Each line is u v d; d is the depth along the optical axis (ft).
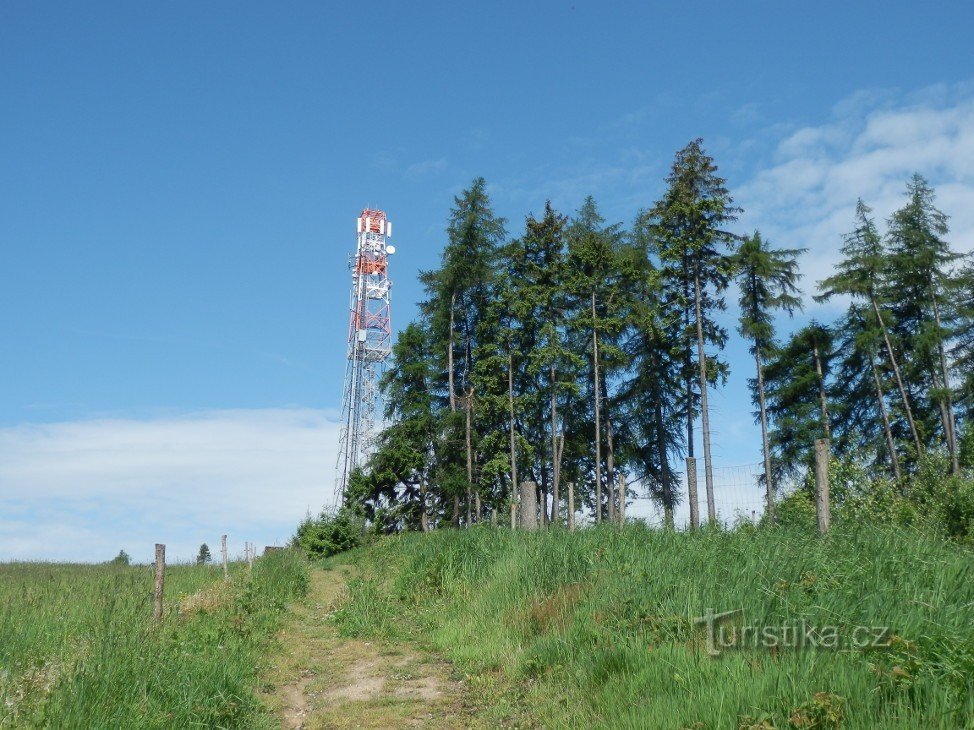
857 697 19.99
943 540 37.37
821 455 39.42
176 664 33.06
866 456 61.93
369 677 38.45
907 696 19.75
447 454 140.97
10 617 41.11
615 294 130.52
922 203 124.36
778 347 127.85
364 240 184.03
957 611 24.38
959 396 114.62
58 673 29.71
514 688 32.01
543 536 52.13
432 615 48.75
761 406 116.06
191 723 28.68
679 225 122.11
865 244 120.88
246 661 38.55
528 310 130.31
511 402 130.21
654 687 25.12
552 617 36.78
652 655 27.35
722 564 34.71
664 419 132.05
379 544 107.65
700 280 121.08
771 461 123.75
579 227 150.61
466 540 59.36
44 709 26.40
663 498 123.75
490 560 53.16
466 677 35.88
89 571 86.94
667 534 46.14
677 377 128.26
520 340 135.95
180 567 90.33
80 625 39.68
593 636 32.07
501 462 129.80
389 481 149.48
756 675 22.80
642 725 22.68
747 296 124.77
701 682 23.81
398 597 55.21
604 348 124.77
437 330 145.79
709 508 106.42
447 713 31.89
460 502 141.18
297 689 37.40
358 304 180.65
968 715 18.58
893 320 121.39
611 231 148.77
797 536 38.27
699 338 113.70
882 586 27.84
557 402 137.69
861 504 55.57
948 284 119.14
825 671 21.84
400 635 45.96
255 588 59.41
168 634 39.93
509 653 36.37
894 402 120.98
